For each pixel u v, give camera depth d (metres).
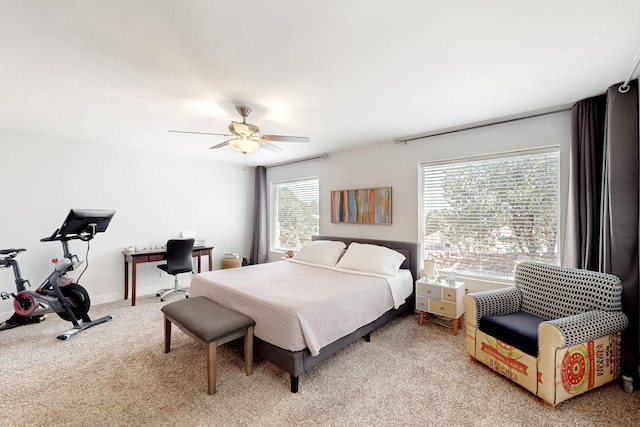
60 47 1.66
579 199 2.47
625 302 2.08
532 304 2.42
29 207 3.47
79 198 3.82
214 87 2.21
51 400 1.88
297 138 2.74
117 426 1.66
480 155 3.15
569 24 1.50
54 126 3.17
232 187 5.53
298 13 1.40
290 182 5.46
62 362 2.36
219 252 5.37
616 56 1.81
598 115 2.42
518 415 1.75
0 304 3.28
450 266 3.43
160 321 3.29
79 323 3.14
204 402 1.87
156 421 1.70
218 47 1.68
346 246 4.24
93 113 2.76
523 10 1.39
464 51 1.75
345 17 1.43
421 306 3.15
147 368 2.27
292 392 1.98
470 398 1.91
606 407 1.81
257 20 1.44
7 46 1.64
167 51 1.71
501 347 2.11
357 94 2.37
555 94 2.39
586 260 2.39
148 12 1.37
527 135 2.86
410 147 3.68
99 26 1.47
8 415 1.74
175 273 4.19
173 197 4.75
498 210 3.09
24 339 2.80
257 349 2.27
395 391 1.99
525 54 1.79
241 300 2.40
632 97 2.09
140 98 2.40
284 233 5.59
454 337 2.85
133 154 4.31
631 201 2.07
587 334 1.83
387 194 3.87
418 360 2.41
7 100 2.44
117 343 2.72
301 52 1.74
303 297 2.29
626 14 1.42
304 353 2.03
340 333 2.31
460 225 3.35
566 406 1.82
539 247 2.84
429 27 1.52
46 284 3.08
